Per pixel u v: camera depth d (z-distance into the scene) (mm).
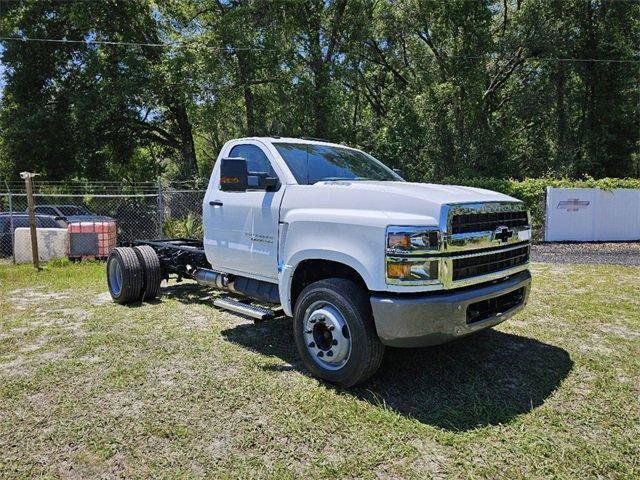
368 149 25562
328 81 23500
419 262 3547
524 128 28391
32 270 9992
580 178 25562
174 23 26062
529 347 5000
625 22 25141
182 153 27844
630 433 3320
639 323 5871
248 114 25422
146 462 3027
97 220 13398
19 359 4734
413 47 27562
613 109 25719
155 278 7020
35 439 3287
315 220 4133
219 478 2859
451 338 3689
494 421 3494
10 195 11586
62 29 23391
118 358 4738
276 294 4871
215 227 5441
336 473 2900
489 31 24156
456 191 4152
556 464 2979
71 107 22766
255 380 4195
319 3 23188
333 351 3965
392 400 3816
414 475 2885
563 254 12539
